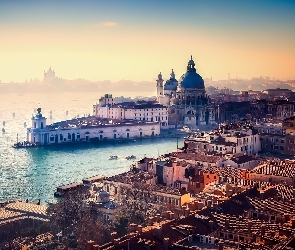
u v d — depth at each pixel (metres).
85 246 168.62
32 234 198.00
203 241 136.62
